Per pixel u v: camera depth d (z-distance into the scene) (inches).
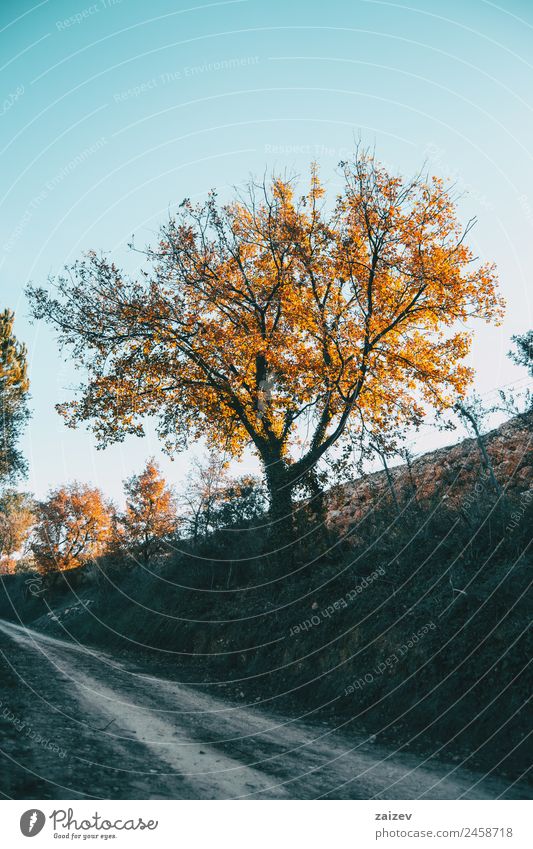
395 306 693.3
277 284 726.5
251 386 764.6
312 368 671.1
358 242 685.3
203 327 727.7
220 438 832.9
